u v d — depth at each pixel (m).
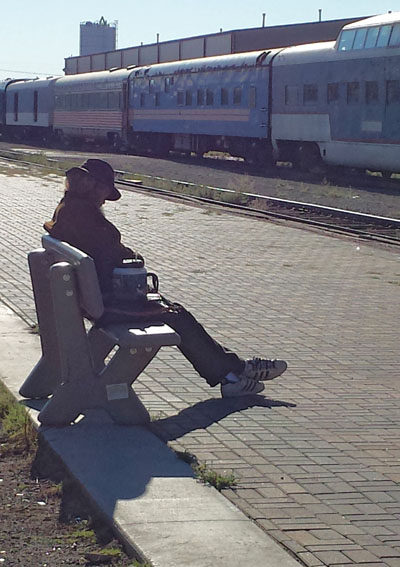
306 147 37.03
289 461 5.69
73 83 60.22
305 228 19.75
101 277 6.46
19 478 5.54
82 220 6.55
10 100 72.56
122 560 4.45
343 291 12.20
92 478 5.32
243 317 10.33
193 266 14.00
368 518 4.84
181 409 6.76
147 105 50.16
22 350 8.30
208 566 4.22
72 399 6.23
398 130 30.30
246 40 80.38
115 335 6.07
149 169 40.47
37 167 39.38
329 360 8.45
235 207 24.19
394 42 30.41
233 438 6.11
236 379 7.09
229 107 41.59
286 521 4.77
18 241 16.20
